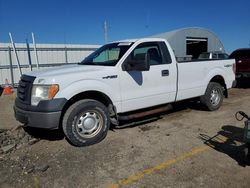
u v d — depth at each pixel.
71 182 3.51
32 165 4.02
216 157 4.12
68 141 5.00
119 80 5.09
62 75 4.54
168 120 6.33
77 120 4.64
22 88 4.79
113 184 3.43
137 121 6.18
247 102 8.37
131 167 3.87
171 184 3.38
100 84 4.84
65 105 4.76
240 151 4.34
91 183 3.47
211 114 6.80
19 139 5.11
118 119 5.19
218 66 7.08
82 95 4.97
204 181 3.43
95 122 4.86
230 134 5.19
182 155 4.23
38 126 4.45
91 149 4.60
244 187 3.28
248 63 11.76
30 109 4.47
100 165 3.97
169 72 5.84
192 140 4.90
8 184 3.50
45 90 4.39
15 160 4.21
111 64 5.20
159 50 5.81
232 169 3.73
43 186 3.43
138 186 3.36
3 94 12.96
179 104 7.21
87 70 4.89
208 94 6.86
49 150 4.60
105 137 5.16
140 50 5.48
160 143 4.79
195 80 6.47
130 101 5.29
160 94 5.73
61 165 4.00
